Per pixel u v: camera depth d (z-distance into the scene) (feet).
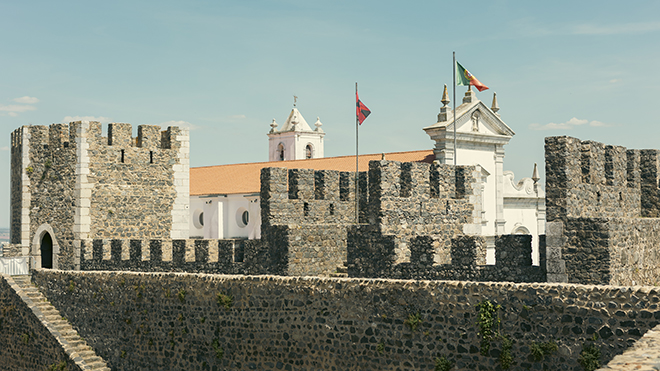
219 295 89.86
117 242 122.93
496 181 177.68
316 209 107.14
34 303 121.70
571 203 69.97
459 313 68.23
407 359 71.87
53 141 136.56
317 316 79.77
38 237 137.90
